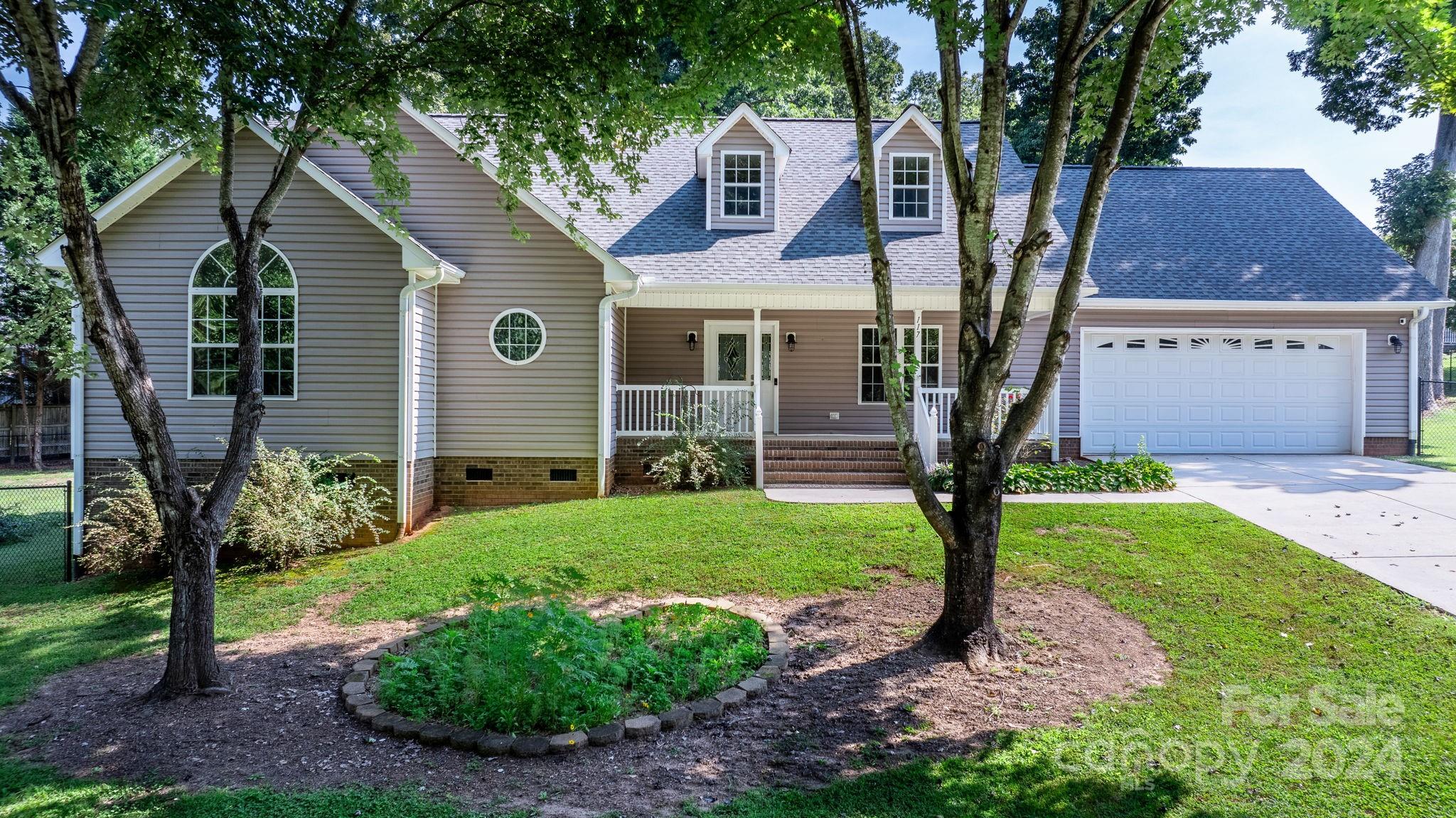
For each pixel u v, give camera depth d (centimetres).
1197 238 1611
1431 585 676
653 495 1155
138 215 1005
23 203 698
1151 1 524
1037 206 554
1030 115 2575
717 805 388
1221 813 384
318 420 1020
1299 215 1675
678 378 1470
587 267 1169
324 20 598
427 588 783
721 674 534
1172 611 652
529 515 1048
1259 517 906
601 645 501
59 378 837
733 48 627
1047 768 426
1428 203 2058
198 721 498
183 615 545
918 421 1257
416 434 1062
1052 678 542
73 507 988
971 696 516
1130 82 536
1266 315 1486
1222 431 1503
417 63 652
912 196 1468
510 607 552
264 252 1012
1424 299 1449
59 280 839
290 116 595
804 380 1506
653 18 624
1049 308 1324
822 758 439
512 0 654
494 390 1165
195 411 1009
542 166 752
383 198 758
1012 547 814
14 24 505
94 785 415
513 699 467
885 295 585
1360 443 1485
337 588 811
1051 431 1291
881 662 573
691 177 1551
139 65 536
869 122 590
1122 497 1027
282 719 501
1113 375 1492
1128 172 1831
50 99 485
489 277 1163
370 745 458
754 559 812
